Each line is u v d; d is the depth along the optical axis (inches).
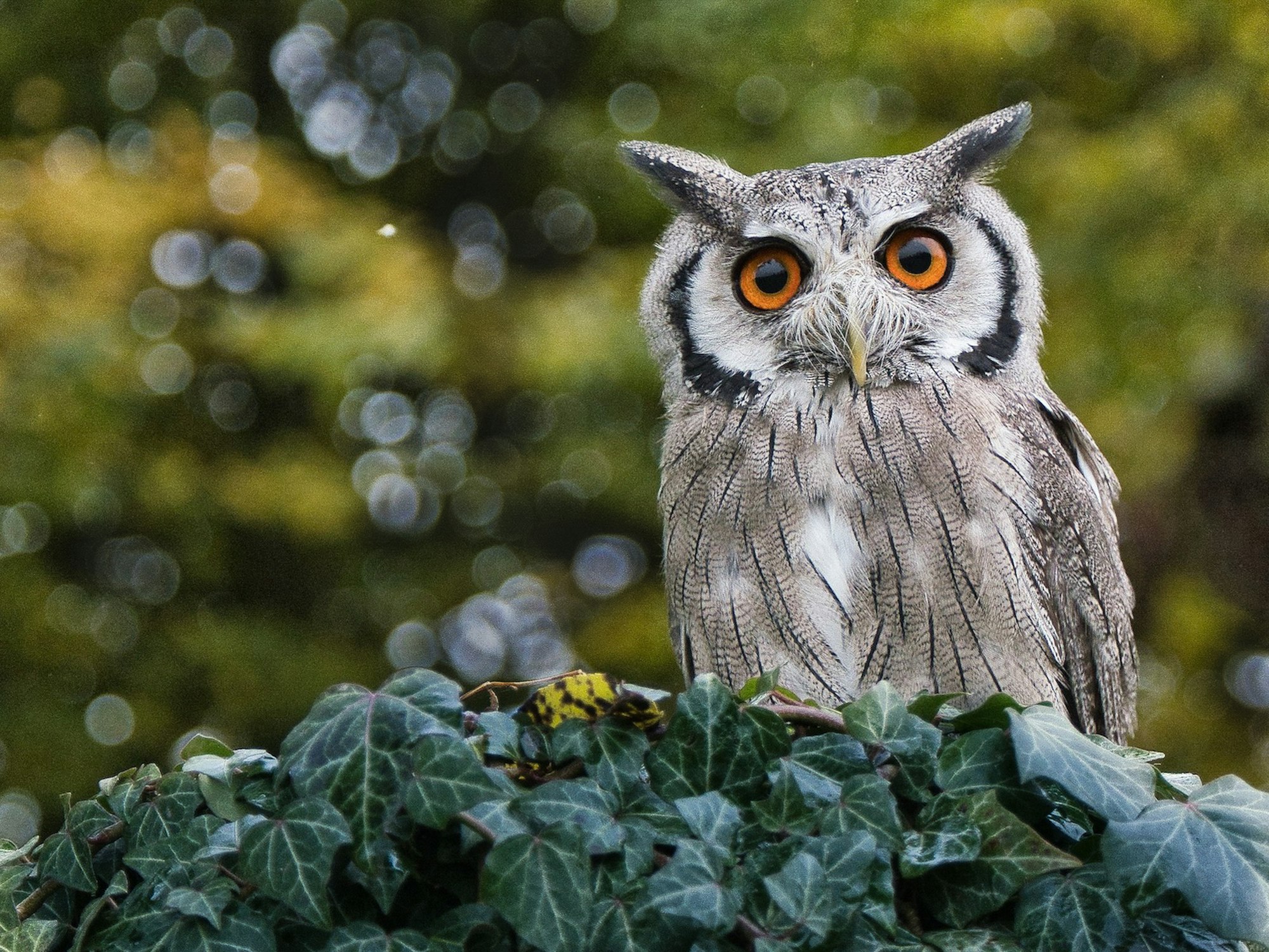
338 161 617.3
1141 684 521.0
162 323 502.0
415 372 507.8
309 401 556.4
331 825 114.6
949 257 223.5
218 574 549.6
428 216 634.2
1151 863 113.7
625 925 112.1
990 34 467.2
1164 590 493.7
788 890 111.4
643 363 479.2
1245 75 455.2
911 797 122.0
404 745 115.9
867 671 207.9
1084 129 496.7
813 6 490.0
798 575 209.8
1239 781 119.5
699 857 113.0
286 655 529.0
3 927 131.3
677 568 227.5
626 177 535.2
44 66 571.2
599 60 572.7
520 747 124.1
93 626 532.4
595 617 552.1
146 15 580.1
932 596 203.9
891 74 490.9
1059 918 117.6
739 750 122.1
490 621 590.2
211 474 515.2
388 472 545.3
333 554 573.9
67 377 464.4
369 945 114.5
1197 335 463.8
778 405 217.0
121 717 519.8
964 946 115.2
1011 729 119.3
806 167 238.5
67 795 138.9
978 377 221.0
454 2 606.2
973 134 231.1
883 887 114.1
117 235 479.2
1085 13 466.3
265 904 120.0
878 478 205.8
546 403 569.6
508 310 520.7
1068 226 466.3
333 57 639.1
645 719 124.0
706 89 513.7
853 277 213.0
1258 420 470.9
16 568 527.5
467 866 119.6
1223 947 120.4
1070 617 225.5
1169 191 455.5
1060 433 237.9
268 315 490.3
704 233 235.0
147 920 120.8
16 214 479.2
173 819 131.7
